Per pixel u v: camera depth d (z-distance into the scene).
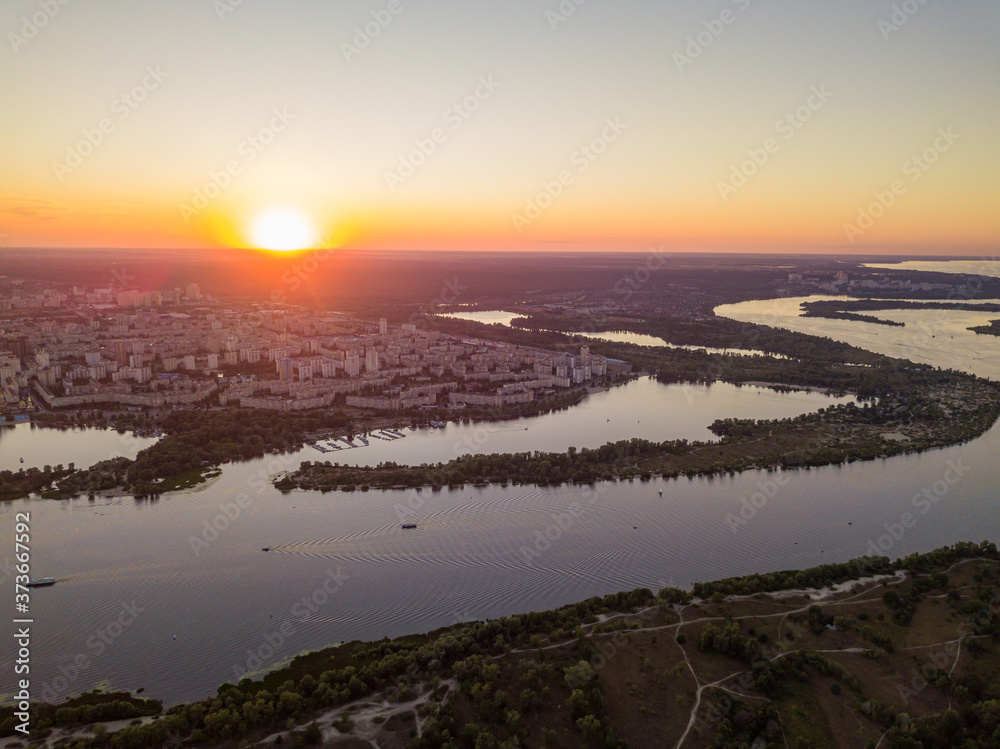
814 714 182.50
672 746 171.25
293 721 176.12
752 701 186.00
